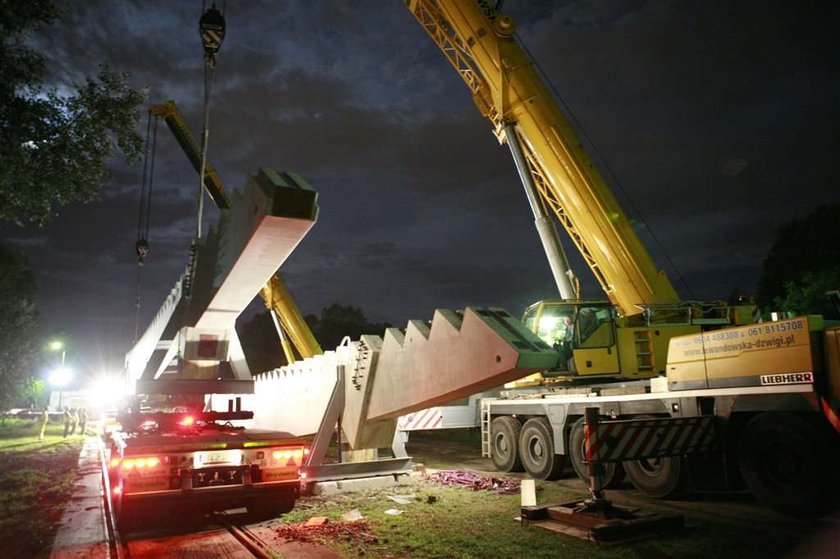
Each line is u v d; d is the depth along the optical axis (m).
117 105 9.15
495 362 5.91
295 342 24.56
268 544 6.48
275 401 12.62
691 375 8.64
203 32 7.72
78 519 8.14
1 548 6.64
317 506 8.46
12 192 8.72
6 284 23.08
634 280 12.04
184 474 7.35
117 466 7.83
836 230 22.77
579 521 6.75
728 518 7.39
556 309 11.45
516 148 13.38
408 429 12.96
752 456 7.62
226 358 9.02
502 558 5.71
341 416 9.60
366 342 9.02
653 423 7.67
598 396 10.27
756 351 7.68
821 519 7.20
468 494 9.12
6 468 14.08
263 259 6.27
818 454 6.86
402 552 5.96
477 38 13.34
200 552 6.32
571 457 10.14
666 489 8.68
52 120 8.74
